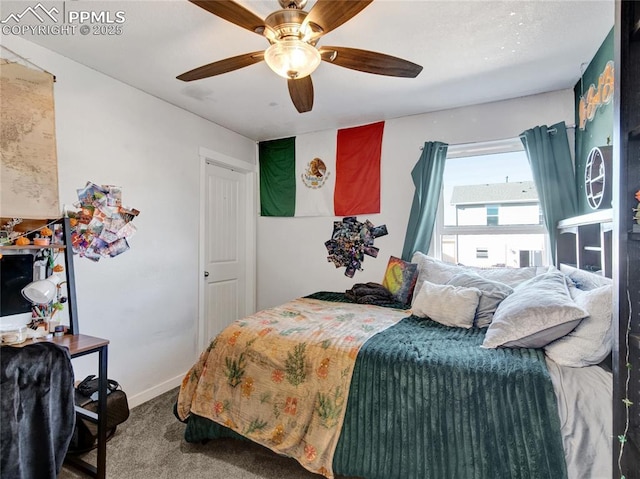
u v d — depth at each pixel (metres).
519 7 1.69
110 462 1.83
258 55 1.60
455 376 1.43
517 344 1.59
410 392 1.48
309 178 3.59
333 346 1.71
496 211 2.93
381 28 1.84
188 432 1.93
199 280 3.10
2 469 1.18
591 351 1.38
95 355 2.27
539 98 2.69
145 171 2.61
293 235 3.71
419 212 2.99
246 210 3.83
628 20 1.02
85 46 2.01
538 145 2.58
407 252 3.03
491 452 1.33
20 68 1.87
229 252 3.59
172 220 2.84
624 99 1.02
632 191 1.02
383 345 1.67
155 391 2.67
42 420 1.29
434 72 2.33
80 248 2.18
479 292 2.14
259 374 1.79
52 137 1.99
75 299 1.91
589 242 1.99
